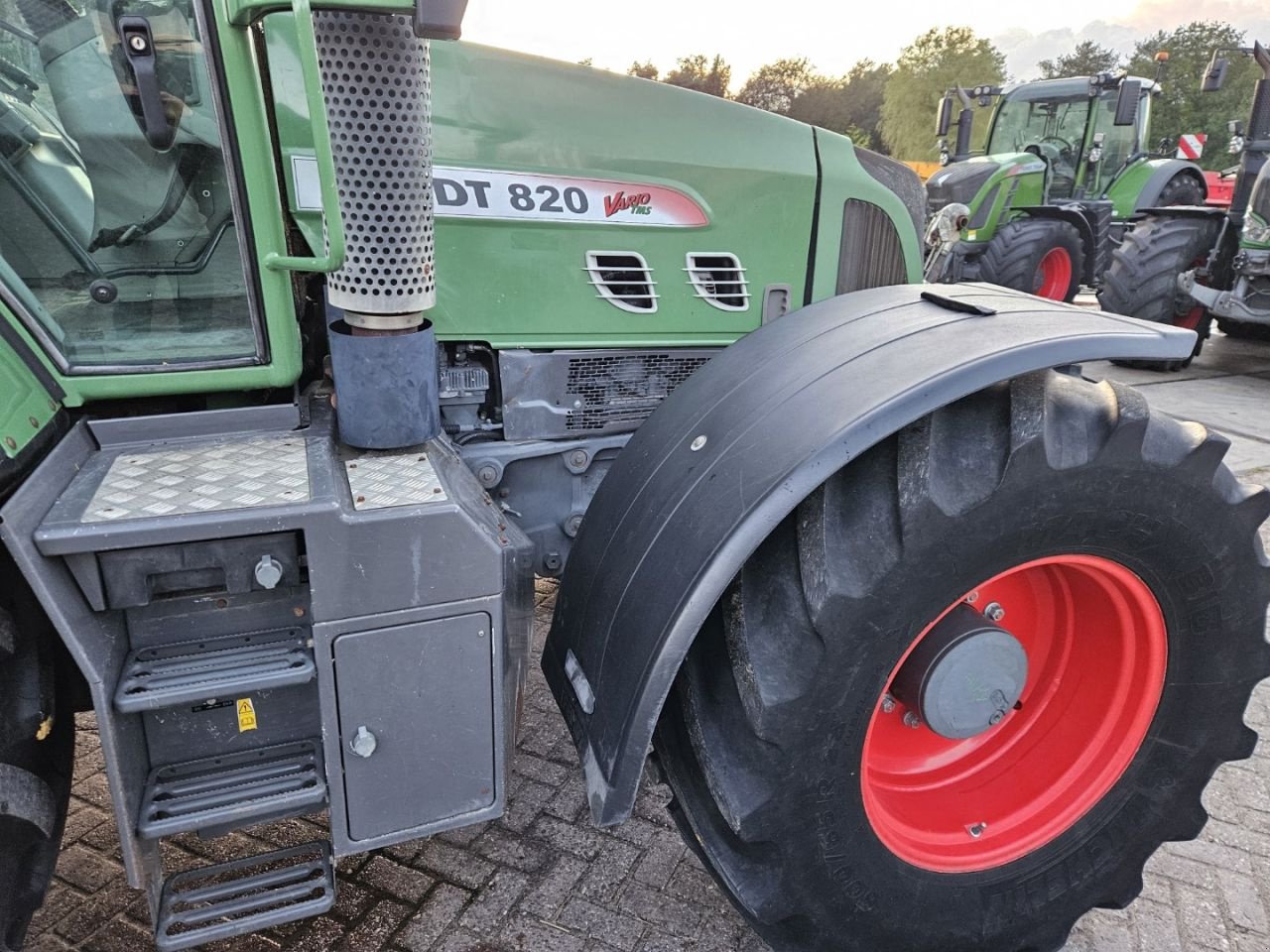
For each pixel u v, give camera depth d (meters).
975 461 1.45
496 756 1.50
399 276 1.41
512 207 1.94
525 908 1.88
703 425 1.64
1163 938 1.86
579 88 1.95
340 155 1.32
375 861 1.99
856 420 1.38
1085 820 1.79
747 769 1.46
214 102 1.35
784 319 1.87
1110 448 1.46
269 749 1.44
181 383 1.48
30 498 1.21
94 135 1.39
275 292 1.48
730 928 1.84
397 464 1.48
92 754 2.29
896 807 1.76
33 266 1.41
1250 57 6.06
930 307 1.72
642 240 2.08
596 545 1.69
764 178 2.17
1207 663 1.72
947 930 1.69
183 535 1.22
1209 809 2.22
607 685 1.50
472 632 1.41
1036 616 1.86
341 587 1.32
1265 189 5.70
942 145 9.37
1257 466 4.53
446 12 1.13
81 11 1.33
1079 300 9.24
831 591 1.39
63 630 1.18
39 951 1.74
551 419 2.11
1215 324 8.45
